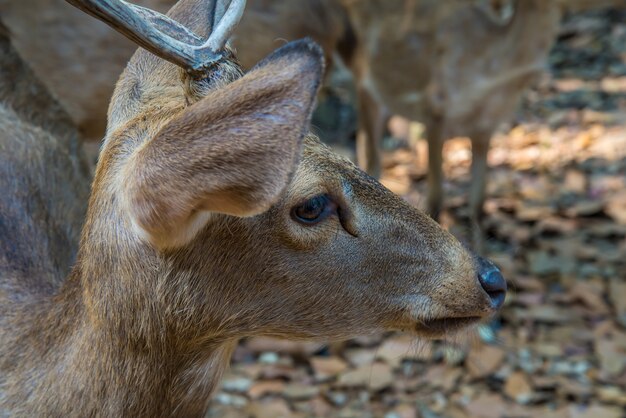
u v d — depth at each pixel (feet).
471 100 18.52
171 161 7.06
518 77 18.61
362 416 15.88
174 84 8.78
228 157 6.84
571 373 16.67
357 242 8.82
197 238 8.23
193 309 8.52
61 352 8.76
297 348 17.22
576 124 25.16
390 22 18.25
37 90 12.14
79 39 15.71
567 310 18.15
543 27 18.37
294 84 6.68
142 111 8.48
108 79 15.90
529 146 24.32
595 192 21.99
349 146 24.07
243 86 6.86
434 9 18.04
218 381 9.32
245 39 16.83
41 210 10.57
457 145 24.79
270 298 8.73
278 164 6.70
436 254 9.13
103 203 8.32
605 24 30.40
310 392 16.43
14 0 15.61
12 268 9.80
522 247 20.02
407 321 9.27
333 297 8.89
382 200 8.95
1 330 9.13
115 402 8.70
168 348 8.68
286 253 8.56
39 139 11.20
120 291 8.40
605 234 20.31
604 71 27.86
